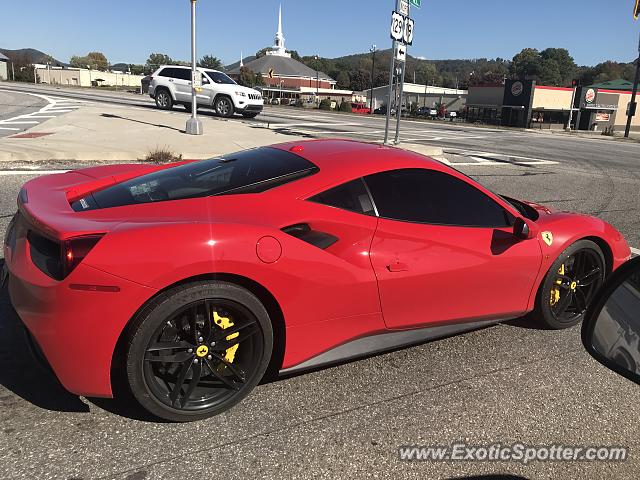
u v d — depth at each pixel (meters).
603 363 1.68
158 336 2.30
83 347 2.22
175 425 2.46
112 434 2.37
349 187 2.83
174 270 2.24
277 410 2.63
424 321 3.07
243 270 2.40
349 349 2.89
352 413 2.64
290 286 2.54
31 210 2.53
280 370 2.72
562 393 2.94
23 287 2.29
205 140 13.38
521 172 12.38
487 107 60.66
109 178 3.25
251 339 2.54
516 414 2.71
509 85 58.19
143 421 2.47
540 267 3.44
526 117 56.66
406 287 2.89
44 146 10.89
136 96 41.22
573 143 25.98
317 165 2.92
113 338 2.22
